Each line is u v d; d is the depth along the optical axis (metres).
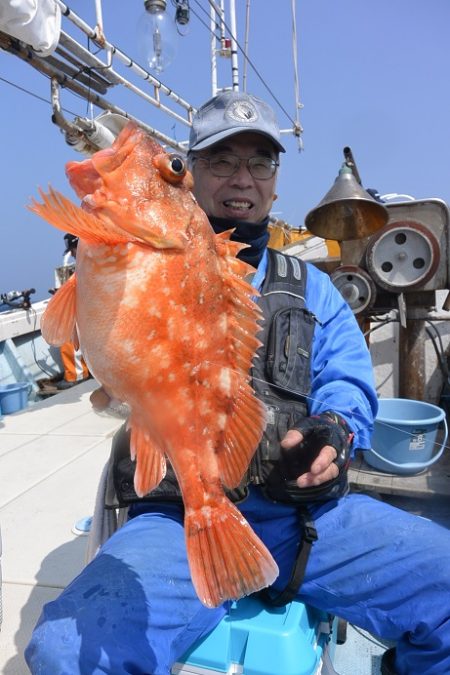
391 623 1.87
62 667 1.37
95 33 4.39
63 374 8.21
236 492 1.96
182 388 1.32
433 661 1.78
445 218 3.68
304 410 2.08
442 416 3.18
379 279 3.82
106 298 1.25
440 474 3.14
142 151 1.29
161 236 1.27
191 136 2.48
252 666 1.69
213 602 1.27
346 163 3.74
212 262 1.36
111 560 1.70
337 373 2.19
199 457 1.36
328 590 1.95
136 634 1.50
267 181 2.40
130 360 1.27
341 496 2.11
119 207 1.24
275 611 1.86
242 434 1.41
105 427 5.08
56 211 1.04
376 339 4.45
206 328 1.34
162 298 1.28
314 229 3.97
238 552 1.33
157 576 1.67
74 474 3.98
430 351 4.38
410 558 1.85
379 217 3.78
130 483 2.00
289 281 2.26
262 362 2.06
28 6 3.10
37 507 3.48
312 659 1.73
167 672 1.60
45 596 2.57
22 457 4.39
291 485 1.93
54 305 1.30
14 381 7.23
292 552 2.01
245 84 8.27
